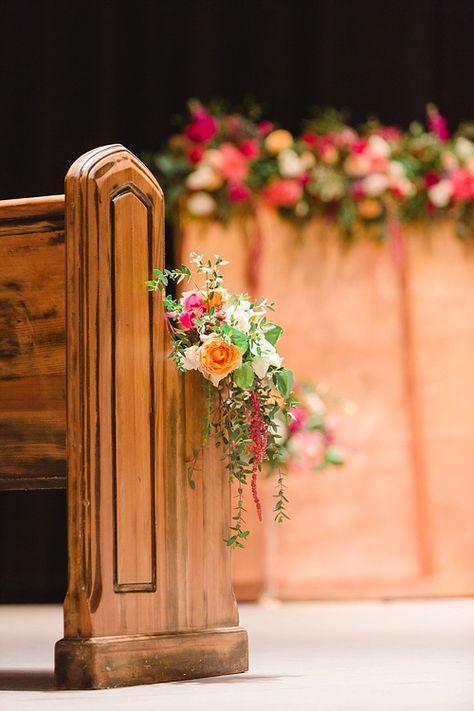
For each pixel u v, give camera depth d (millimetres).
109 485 3307
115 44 8109
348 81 8203
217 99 8180
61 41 8117
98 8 8102
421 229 7270
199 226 7172
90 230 3330
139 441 3408
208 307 3562
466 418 7219
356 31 8195
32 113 8109
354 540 7094
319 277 7234
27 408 3439
